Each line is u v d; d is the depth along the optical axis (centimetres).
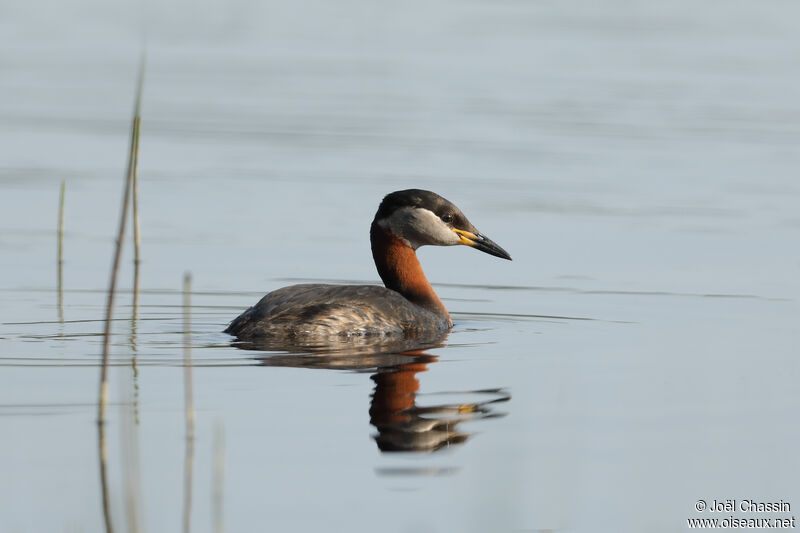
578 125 3047
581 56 4053
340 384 1194
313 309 1385
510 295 1717
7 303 1590
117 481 940
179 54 4072
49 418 1074
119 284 1728
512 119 3119
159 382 1187
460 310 1620
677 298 1688
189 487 934
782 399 1180
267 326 1359
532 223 2170
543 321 1552
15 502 901
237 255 1925
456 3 5338
